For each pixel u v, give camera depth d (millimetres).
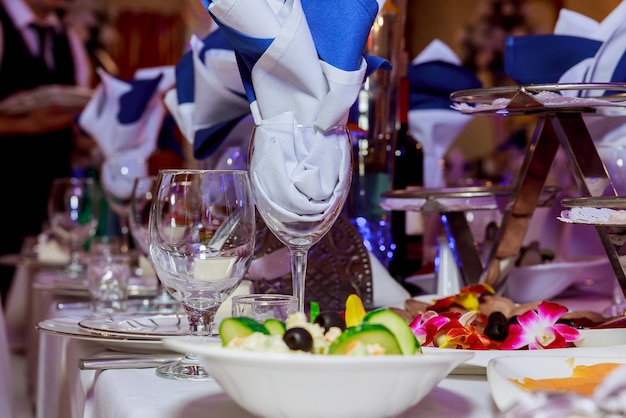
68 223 2309
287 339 603
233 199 808
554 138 1130
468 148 3941
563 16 1365
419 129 1781
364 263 1207
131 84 2291
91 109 2279
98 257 1394
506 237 1183
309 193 807
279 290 1168
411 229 1490
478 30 4223
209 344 683
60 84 4492
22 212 4043
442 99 1793
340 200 830
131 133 2256
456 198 1229
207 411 663
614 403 521
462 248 1302
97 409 814
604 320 993
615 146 1264
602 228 958
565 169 2209
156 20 5875
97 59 5402
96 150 3980
